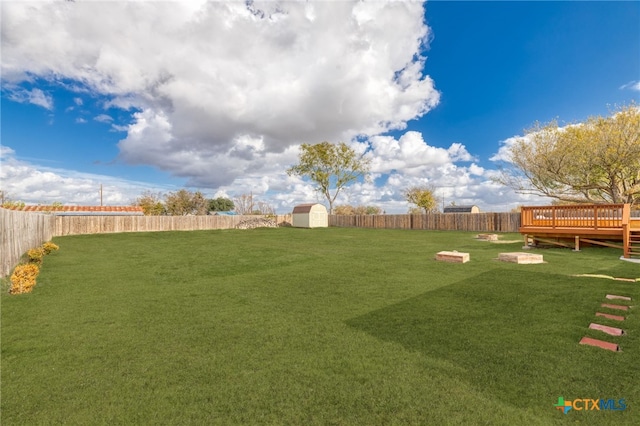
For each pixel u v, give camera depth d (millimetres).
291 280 7098
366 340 3602
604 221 10828
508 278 6590
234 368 2982
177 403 2418
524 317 4195
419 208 42719
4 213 7289
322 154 42281
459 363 2969
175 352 3381
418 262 9141
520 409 2240
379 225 31922
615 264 8141
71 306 5230
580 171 17406
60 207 30938
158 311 4922
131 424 2182
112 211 34812
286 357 3203
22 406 2418
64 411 2350
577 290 5477
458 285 6121
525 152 19406
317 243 15789
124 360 3201
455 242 15266
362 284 6504
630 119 15984
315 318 4461
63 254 12078
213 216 29688
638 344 3297
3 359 3242
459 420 2131
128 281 7273
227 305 5230
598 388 2496
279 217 36031
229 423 2156
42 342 3695
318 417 2203
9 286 6477
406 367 2918
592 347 3244
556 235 11641
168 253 12281
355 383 2654
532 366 2875
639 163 16359
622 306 4527
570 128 18516
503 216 22703
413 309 4719
